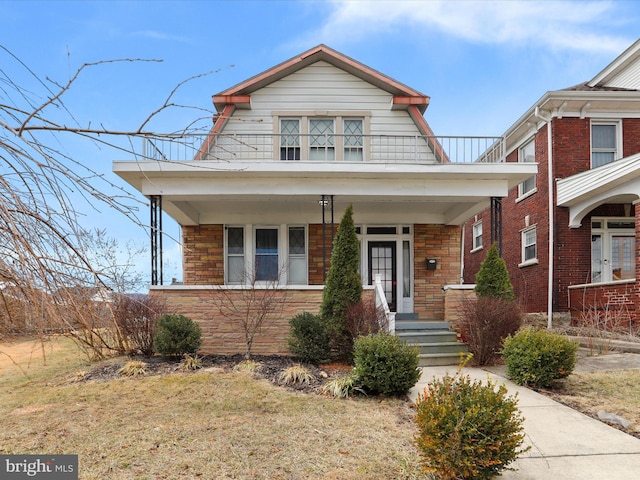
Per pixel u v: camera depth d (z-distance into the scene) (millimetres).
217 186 9523
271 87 11969
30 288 2025
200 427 5059
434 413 3740
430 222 12320
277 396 6273
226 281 12086
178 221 11852
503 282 9281
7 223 1914
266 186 9617
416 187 9828
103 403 6012
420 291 12234
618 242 13055
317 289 9281
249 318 9062
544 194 13297
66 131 2287
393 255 12391
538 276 13617
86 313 2355
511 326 8461
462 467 3561
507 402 3812
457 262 12375
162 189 9430
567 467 4051
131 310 7809
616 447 4488
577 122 12906
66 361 8867
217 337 9102
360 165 9422
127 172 8891
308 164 9344
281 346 9109
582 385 6582
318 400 6121
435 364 8578
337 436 4762
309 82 12000
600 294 11266
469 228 19328
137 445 4555
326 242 12172
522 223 14820
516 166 9562
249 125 11805
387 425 5121
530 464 4117
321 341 8281
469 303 8805
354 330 8148
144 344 8594
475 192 9867
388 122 11953
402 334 9375
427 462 3844
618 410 5512
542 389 6531
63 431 4977
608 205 12852
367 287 9195
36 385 7164
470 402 3758
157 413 5559
